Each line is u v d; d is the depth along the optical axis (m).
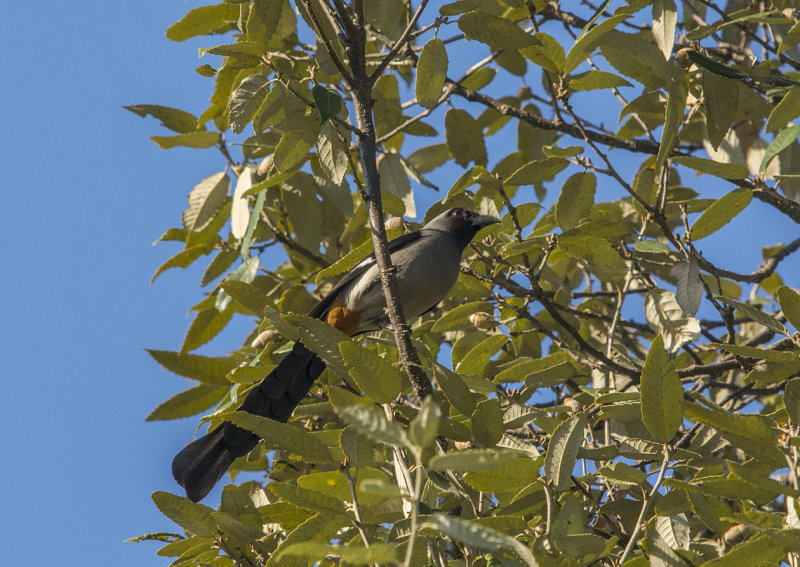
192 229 12.11
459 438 7.93
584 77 11.96
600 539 6.57
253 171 11.95
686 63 10.84
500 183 10.95
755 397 11.09
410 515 7.55
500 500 8.15
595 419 8.94
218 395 11.19
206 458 9.18
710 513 7.20
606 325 13.32
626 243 13.07
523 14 12.65
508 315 11.87
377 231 9.04
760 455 6.62
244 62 9.41
